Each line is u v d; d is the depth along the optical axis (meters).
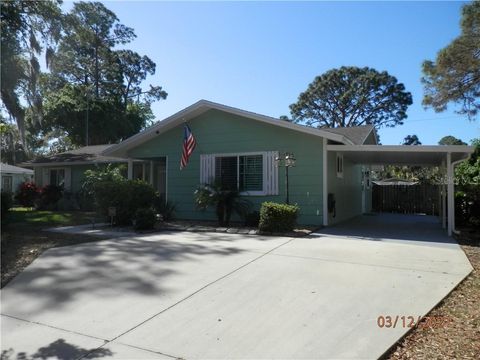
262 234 9.89
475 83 14.64
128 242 8.61
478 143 16.91
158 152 14.46
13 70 13.98
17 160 28.94
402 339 3.75
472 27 13.75
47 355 3.47
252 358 3.39
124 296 4.98
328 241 8.88
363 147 11.14
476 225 12.00
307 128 11.46
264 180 12.39
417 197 19.50
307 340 3.71
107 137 33.56
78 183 20.62
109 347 3.62
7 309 4.59
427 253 7.54
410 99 40.31
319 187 11.66
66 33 17.22
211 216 13.30
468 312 4.44
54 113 30.50
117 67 38.09
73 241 8.67
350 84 40.78
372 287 5.28
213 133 13.33
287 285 5.38
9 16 14.26
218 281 5.57
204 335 3.85
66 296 5.00
